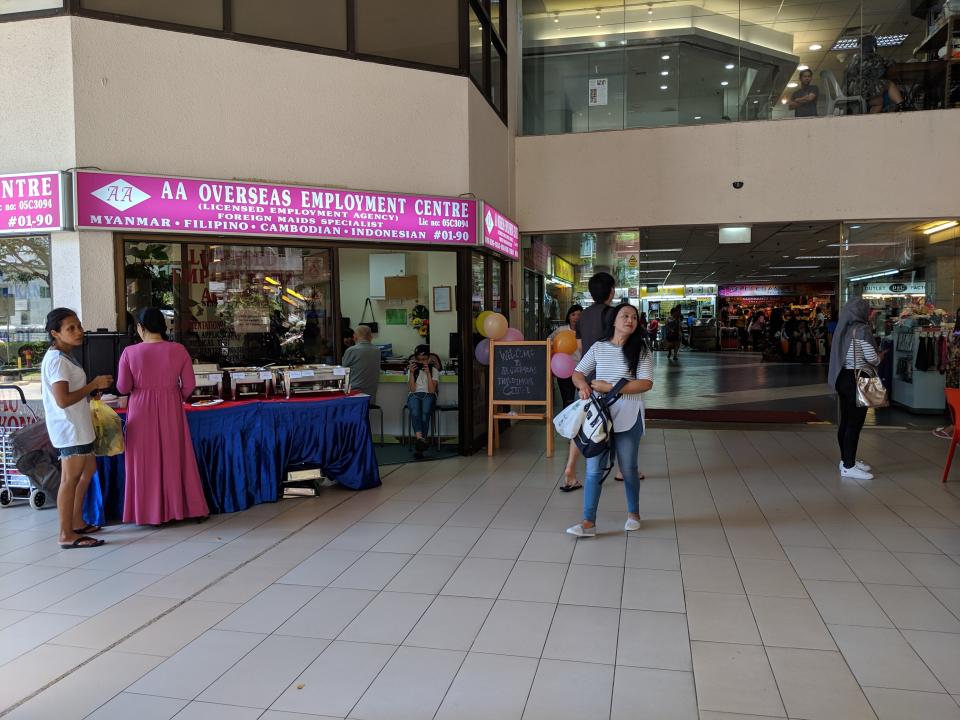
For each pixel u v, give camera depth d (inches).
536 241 359.6
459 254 264.4
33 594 139.3
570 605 130.7
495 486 223.5
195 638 119.3
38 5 208.4
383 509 198.4
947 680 102.3
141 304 225.5
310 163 238.4
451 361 301.9
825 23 318.7
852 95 316.8
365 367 276.2
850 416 226.8
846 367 227.0
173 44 218.5
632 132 329.7
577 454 215.5
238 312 241.6
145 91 215.2
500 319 267.7
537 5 346.6
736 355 937.5
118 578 147.5
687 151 325.1
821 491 211.6
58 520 191.6
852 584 139.6
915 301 325.7
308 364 249.8
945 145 302.4
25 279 215.5
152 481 179.2
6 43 209.2
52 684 104.4
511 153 332.2
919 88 311.3
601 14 340.5
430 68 255.6
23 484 204.8
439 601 133.5
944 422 326.3
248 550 164.6
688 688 101.0
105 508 185.8
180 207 215.8
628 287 340.5
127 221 210.1
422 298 307.0
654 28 333.7
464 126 261.1
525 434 320.8
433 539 171.0
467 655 111.8
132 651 114.8
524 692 100.4
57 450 181.9
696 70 328.8
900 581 140.9
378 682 103.8
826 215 314.3
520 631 120.1
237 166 228.1
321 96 239.1
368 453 220.7
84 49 207.2
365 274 309.7
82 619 127.3
